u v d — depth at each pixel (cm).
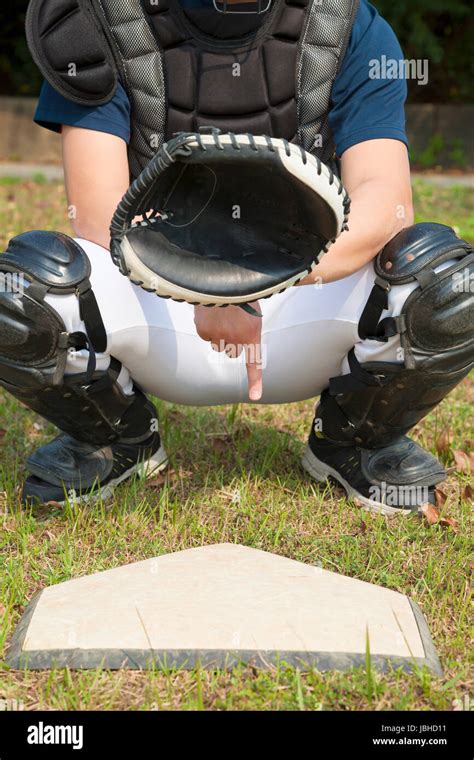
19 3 1039
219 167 152
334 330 206
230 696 153
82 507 221
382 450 227
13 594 180
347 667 160
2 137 945
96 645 163
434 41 953
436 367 200
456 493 235
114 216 160
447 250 192
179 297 166
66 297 191
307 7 199
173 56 200
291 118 204
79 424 215
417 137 973
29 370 197
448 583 190
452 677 162
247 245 168
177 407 288
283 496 232
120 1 196
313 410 292
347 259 191
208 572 187
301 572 188
